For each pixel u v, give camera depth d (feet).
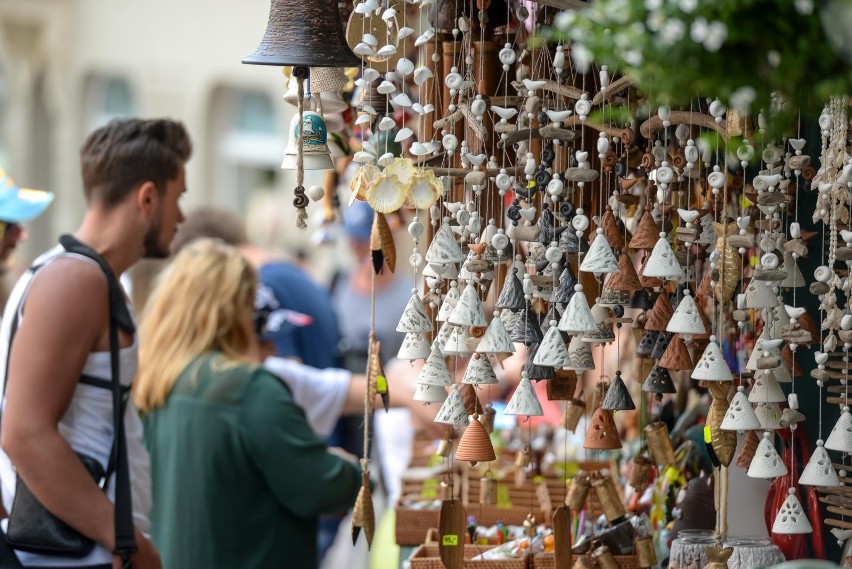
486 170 14.53
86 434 17.07
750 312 16.57
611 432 15.19
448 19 15.37
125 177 17.89
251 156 76.07
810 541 16.01
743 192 14.67
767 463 13.70
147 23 81.71
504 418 25.30
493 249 14.60
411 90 18.39
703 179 15.93
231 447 21.31
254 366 21.79
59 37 88.79
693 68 8.70
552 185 13.93
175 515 21.49
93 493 16.67
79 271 16.83
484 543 19.66
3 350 16.85
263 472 21.43
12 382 16.44
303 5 13.83
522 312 14.57
